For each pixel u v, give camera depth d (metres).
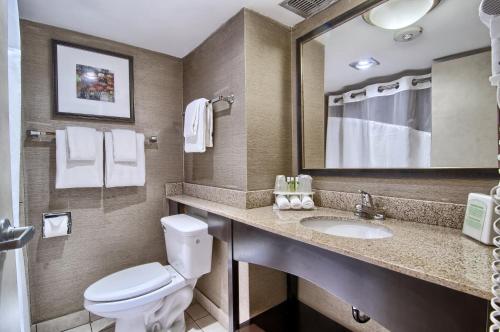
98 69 1.80
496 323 0.51
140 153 1.88
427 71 1.08
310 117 1.58
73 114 1.70
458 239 0.89
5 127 0.58
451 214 1.02
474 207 0.88
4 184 0.57
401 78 1.16
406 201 1.15
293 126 1.71
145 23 1.65
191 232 1.60
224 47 1.66
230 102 1.61
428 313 0.66
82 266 1.74
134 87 1.95
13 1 1.05
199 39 1.86
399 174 1.18
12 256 0.63
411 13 1.12
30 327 1.53
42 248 1.61
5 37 0.59
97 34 1.78
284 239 1.07
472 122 0.96
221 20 1.62
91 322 1.75
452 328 0.62
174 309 1.63
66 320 1.67
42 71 1.62
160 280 1.50
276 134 1.64
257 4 1.47
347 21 1.36
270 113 1.61
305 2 1.44
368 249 0.80
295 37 1.68
